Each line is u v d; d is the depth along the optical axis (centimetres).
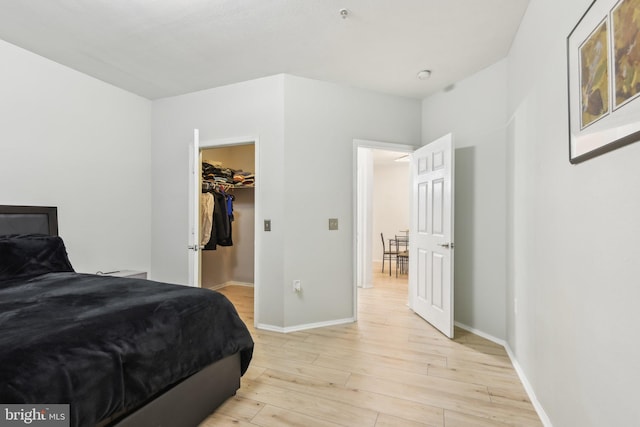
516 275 232
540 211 181
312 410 181
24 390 98
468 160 306
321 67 294
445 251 296
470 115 304
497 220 275
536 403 183
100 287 189
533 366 191
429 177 328
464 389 203
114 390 121
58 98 287
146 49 264
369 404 187
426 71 298
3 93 251
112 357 123
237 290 470
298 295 312
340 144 329
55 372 106
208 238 406
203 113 346
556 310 157
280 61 284
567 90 144
